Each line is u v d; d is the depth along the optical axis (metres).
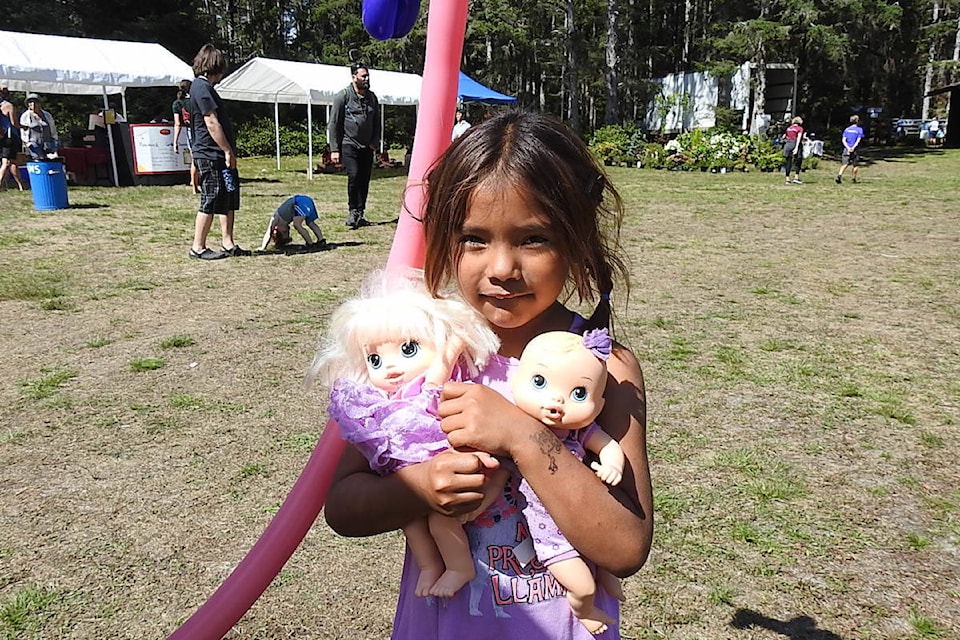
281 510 1.22
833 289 6.44
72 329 4.98
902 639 2.15
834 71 32.03
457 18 1.23
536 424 0.99
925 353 4.73
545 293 1.03
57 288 6.03
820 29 25.11
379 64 37.00
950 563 2.51
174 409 3.70
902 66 42.53
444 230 1.05
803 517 2.78
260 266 6.93
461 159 1.03
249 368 4.27
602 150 22.12
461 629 1.09
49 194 10.59
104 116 14.31
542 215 0.99
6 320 5.18
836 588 2.37
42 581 2.38
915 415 3.75
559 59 38.69
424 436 1.04
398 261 1.21
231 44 37.25
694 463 3.19
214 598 1.20
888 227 10.04
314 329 5.00
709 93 27.20
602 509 0.97
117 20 28.41
